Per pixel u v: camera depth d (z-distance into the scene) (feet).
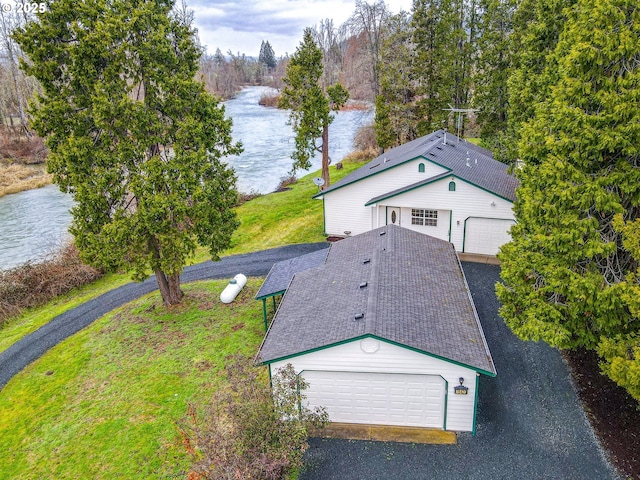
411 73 127.95
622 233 37.50
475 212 75.00
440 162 76.79
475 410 40.63
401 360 39.88
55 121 52.60
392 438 41.63
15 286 77.05
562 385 46.68
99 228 57.16
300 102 112.06
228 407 36.68
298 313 47.37
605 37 37.42
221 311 65.67
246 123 257.34
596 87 39.68
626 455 38.14
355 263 54.80
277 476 33.47
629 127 36.04
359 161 155.94
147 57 53.67
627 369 34.24
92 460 41.57
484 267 73.00
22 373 56.65
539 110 50.11
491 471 37.52
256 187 141.18
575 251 39.45
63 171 55.42
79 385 52.44
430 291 48.32
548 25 68.69
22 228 115.75
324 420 39.65
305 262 63.21
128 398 49.06
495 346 53.31
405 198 77.97
